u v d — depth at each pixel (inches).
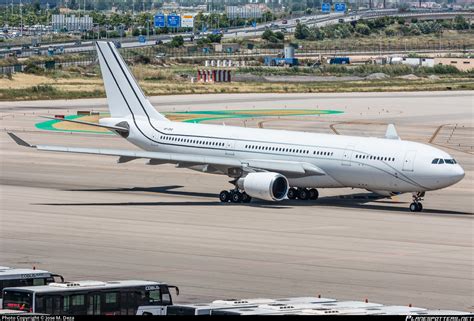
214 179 7283.5
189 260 4293.8
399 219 5521.7
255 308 2576.3
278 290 3732.8
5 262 4202.8
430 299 3617.1
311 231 5068.9
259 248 4589.1
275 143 6151.6
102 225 5182.1
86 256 4360.2
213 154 6363.2
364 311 2571.4
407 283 3882.9
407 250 4584.2
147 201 6107.3
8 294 2795.3
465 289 3791.8
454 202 6279.5
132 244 4660.4
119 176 7347.4
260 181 5807.1
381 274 4047.7
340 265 4220.0
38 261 4239.7
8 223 5206.7
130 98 6815.9
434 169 5605.3
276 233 5000.0
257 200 6220.5
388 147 5807.1
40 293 2746.1
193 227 5147.6
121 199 6176.2
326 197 6417.3
